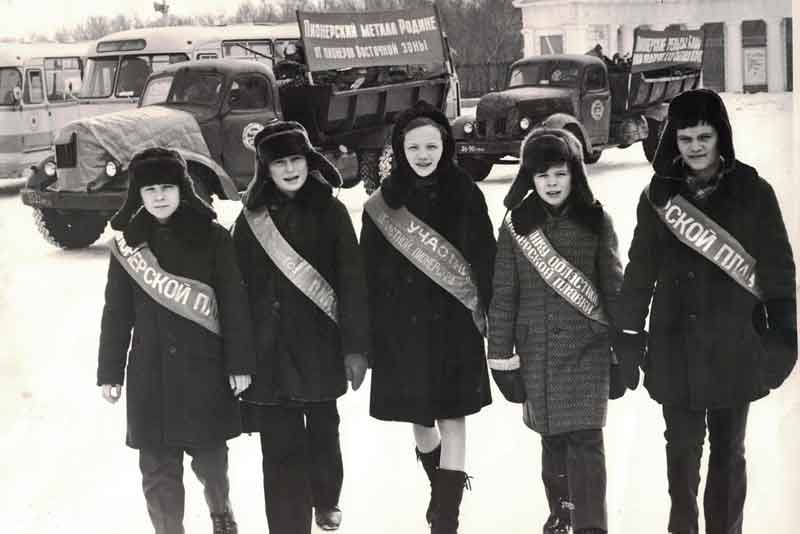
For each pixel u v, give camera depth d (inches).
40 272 348.5
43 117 571.2
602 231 144.2
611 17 531.2
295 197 150.5
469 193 151.8
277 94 404.2
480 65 565.9
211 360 145.9
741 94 416.8
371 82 454.6
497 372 147.5
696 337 138.3
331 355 150.0
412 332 150.6
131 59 437.4
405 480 178.1
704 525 158.9
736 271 137.1
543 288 144.7
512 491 171.0
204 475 150.3
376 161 458.0
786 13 412.8
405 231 150.8
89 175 365.7
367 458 189.3
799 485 168.9
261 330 148.5
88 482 184.2
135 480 185.8
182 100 396.2
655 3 509.4
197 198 146.3
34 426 209.9
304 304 148.6
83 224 397.7
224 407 146.9
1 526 164.4
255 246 149.9
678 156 138.4
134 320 147.8
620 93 542.9
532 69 534.9
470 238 151.1
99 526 165.0
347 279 148.6
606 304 144.6
